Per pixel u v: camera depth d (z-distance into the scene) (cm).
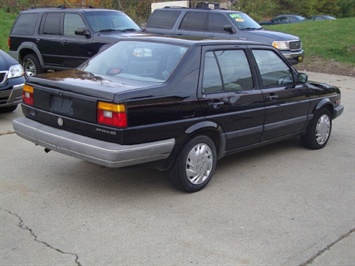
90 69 559
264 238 414
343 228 443
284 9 4484
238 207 479
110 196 493
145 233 414
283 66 633
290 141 746
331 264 379
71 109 473
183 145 491
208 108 506
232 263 370
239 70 562
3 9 2269
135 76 510
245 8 3969
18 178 538
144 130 448
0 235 403
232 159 641
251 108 561
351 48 1830
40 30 1166
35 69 1191
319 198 514
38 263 362
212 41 543
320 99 680
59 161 602
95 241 397
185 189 504
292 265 373
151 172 571
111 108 436
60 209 458
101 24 1108
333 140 765
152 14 1412
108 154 432
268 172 591
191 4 2328
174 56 512
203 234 416
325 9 4697
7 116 846
